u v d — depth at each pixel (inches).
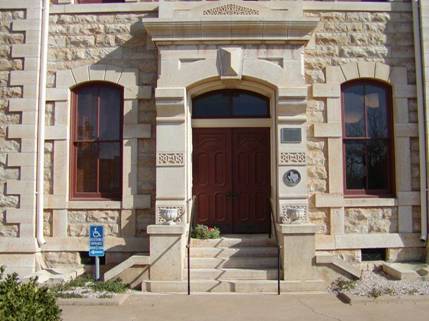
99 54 402.0
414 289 323.0
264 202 415.2
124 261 353.4
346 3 404.8
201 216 415.5
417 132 397.7
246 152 418.6
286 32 378.3
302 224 353.1
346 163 404.5
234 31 377.7
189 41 378.9
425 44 397.4
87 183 401.7
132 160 391.5
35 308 184.5
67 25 405.7
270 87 388.8
